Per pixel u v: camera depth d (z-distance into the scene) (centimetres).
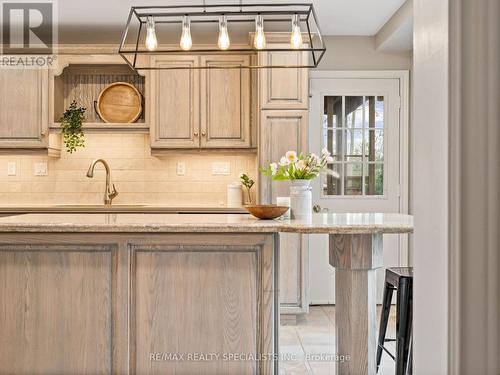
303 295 448
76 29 488
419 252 70
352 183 519
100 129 488
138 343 260
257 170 472
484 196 58
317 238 522
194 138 479
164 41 520
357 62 515
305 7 430
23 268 259
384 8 434
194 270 259
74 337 259
